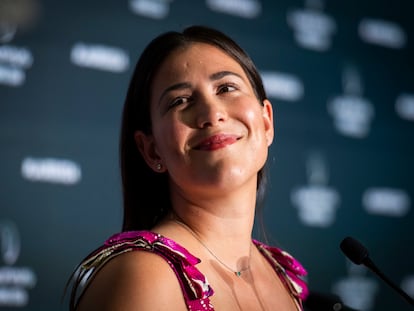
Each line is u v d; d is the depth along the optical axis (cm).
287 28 1103
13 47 897
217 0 1048
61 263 895
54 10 928
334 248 1086
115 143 945
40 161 897
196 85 434
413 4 1210
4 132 880
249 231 459
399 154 1169
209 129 419
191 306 372
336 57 1141
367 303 1094
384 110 1168
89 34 946
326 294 521
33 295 874
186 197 442
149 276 362
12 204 875
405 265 1145
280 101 1079
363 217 1120
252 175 436
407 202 1165
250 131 431
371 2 1184
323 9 1141
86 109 932
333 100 1124
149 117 458
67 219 905
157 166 458
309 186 1082
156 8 998
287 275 515
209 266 425
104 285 361
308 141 1093
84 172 922
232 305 417
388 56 1186
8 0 900
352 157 1127
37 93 905
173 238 421
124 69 963
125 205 482
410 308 1123
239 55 475
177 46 455
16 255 870
